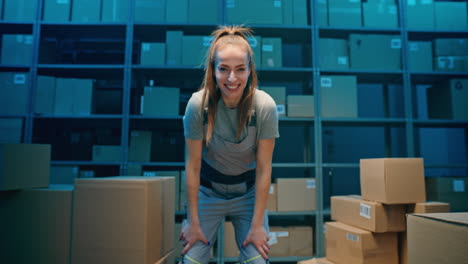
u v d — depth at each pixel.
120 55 2.84
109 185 1.13
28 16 2.38
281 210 2.26
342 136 2.96
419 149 2.94
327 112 2.39
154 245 1.17
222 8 2.44
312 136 2.90
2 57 2.32
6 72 2.29
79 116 2.29
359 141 2.95
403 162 1.49
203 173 1.07
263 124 0.94
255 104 0.94
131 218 1.10
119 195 1.12
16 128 2.21
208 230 1.03
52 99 2.29
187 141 0.97
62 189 1.20
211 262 2.21
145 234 1.09
